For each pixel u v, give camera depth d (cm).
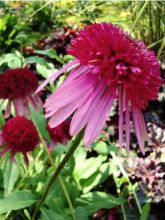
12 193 32
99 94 24
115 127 52
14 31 70
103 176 42
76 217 35
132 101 25
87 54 24
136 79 24
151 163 45
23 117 33
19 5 92
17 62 45
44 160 38
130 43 25
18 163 33
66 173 40
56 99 24
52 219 33
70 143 40
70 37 72
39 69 45
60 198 37
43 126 36
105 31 25
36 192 33
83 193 41
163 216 43
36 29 84
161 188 43
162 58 67
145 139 26
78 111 24
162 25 71
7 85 34
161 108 58
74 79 24
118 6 88
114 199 39
